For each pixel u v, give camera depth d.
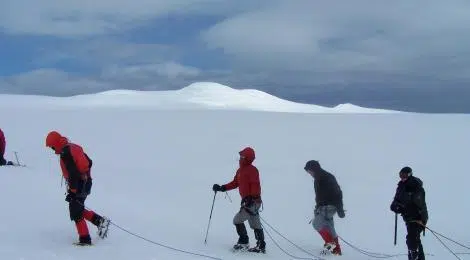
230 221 11.18
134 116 37.25
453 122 34.91
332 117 38.75
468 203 13.65
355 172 17.88
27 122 31.45
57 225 8.46
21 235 7.68
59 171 15.20
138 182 15.02
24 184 11.40
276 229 10.81
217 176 16.97
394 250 9.73
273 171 17.94
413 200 8.05
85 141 24.44
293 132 28.44
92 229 8.51
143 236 8.51
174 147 23.20
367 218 12.09
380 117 38.97
